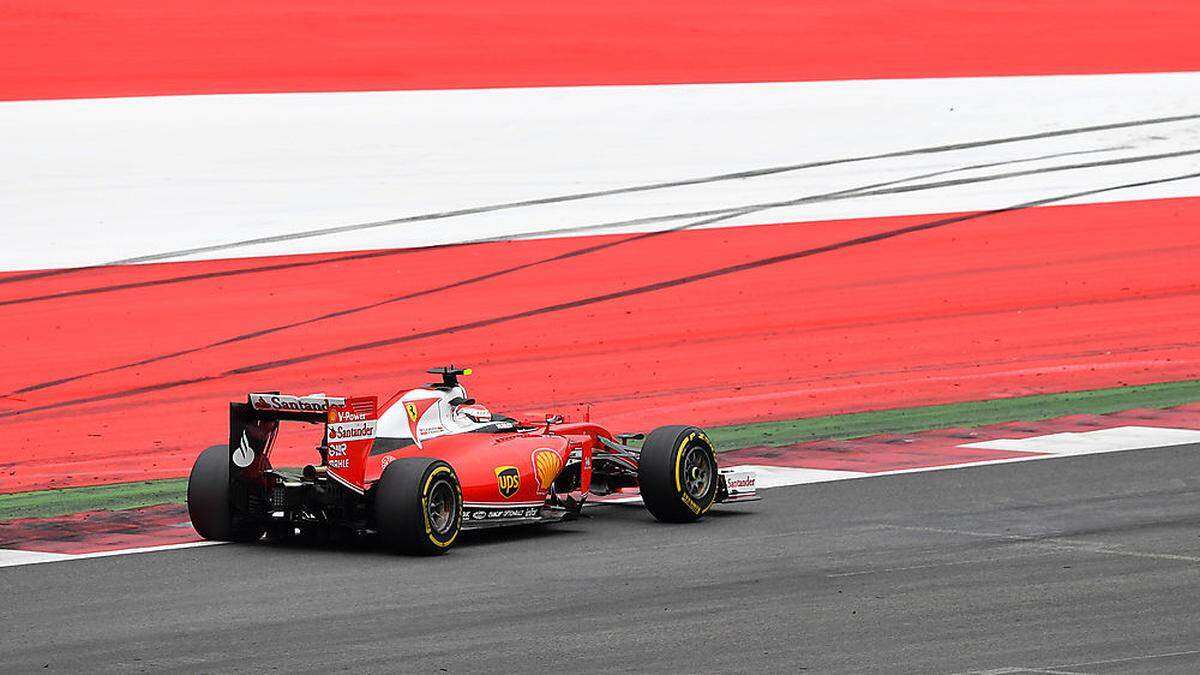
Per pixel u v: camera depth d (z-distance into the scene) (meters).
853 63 170.75
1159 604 37.81
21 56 162.00
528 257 115.31
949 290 109.75
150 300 103.69
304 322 99.94
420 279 109.94
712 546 46.47
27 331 97.06
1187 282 112.31
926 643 34.41
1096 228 125.25
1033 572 41.75
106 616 37.97
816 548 45.78
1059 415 72.62
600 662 33.03
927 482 56.91
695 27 181.50
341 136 143.00
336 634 35.81
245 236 118.38
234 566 44.03
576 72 164.62
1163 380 84.19
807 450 65.12
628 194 131.12
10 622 37.47
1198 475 56.81
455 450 48.41
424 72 162.88
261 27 174.88
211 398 83.69
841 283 111.12
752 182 135.00
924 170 138.88
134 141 139.25
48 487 63.56
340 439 45.31
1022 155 143.25
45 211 122.38
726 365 91.00
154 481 62.91
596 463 53.56
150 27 173.12
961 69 169.25
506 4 186.62
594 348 95.06
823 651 33.81
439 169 135.62
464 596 39.78
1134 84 164.62
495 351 94.25
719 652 33.81
